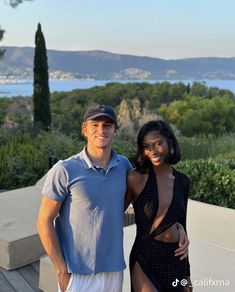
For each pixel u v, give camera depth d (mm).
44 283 2797
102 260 1645
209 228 3307
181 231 1768
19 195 4523
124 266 1715
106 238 1634
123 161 1767
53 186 1605
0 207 4062
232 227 3170
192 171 4016
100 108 1645
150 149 1747
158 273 1747
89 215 1607
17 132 9086
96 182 1602
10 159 6324
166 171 1816
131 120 10625
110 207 1628
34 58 12938
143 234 1761
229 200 3773
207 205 3391
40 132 10055
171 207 1736
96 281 1652
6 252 3166
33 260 3311
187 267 1857
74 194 1600
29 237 3268
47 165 6367
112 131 1653
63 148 6832
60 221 1664
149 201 1735
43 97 12922
